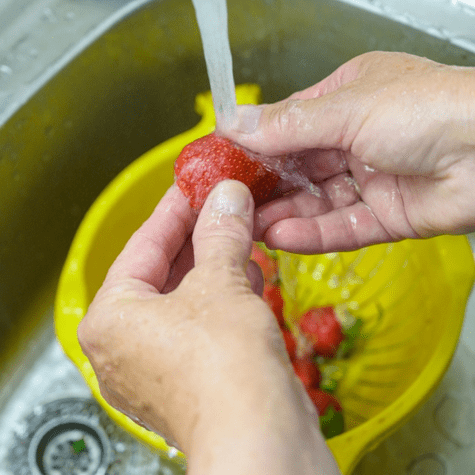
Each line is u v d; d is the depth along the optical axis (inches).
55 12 17.0
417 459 16.1
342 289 17.8
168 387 9.7
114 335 10.5
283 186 14.1
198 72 18.1
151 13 16.8
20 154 16.2
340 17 16.8
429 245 15.5
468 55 16.1
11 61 16.3
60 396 17.4
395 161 12.9
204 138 13.3
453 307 14.3
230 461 8.5
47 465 16.4
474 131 12.0
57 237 17.9
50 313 18.2
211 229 11.6
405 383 15.4
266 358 9.3
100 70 16.9
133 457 16.5
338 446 12.9
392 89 12.3
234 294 10.3
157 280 12.6
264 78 18.6
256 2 17.0
